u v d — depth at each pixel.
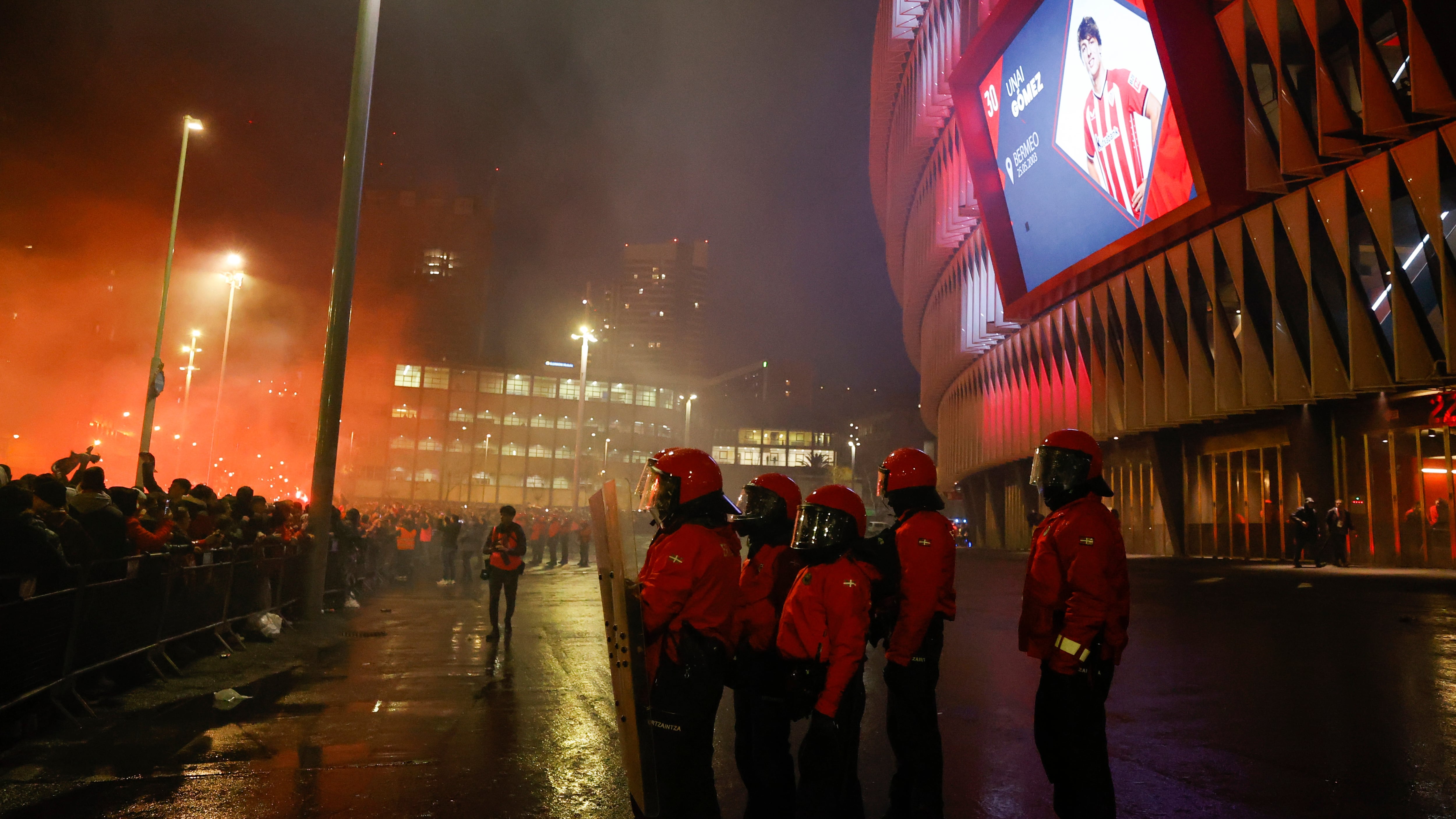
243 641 10.80
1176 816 4.59
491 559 11.27
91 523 7.49
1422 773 5.32
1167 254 27.08
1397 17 18.88
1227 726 6.57
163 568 8.55
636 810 3.33
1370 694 7.74
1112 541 3.93
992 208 34.25
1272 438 26.98
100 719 6.73
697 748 3.53
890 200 57.34
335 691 8.04
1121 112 25.78
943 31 40.72
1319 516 24.14
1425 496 21.70
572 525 35.19
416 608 16.17
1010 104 31.84
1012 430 41.00
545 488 94.56
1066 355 34.22
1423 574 19.33
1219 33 23.19
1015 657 10.21
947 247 46.25
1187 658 9.85
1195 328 26.38
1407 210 19.78
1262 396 24.09
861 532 4.01
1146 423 28.58
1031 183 31.34
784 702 4.10
